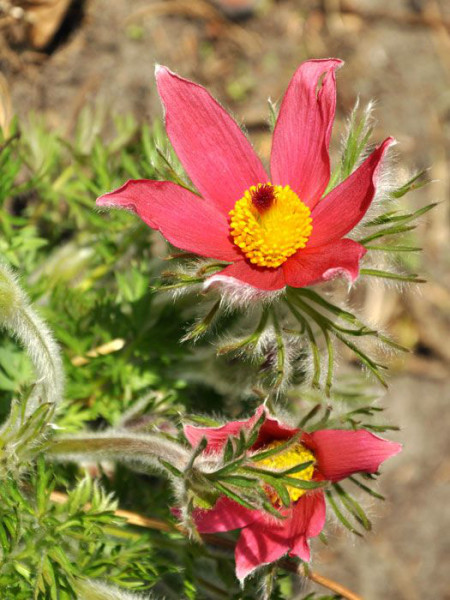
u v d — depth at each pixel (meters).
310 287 0.27
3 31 0.38
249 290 0.24
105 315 0.32
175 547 0.29
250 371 0.29
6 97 0.37
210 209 0.26
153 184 0.25
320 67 0.26
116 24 0.42
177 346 0.31
